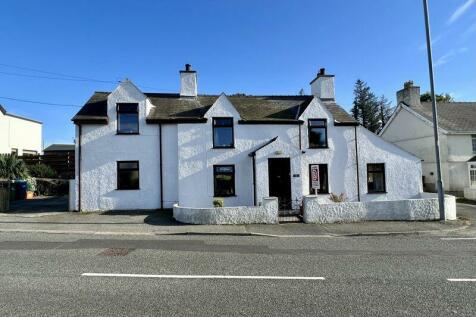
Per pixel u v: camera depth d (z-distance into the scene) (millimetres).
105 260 8016
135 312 4965
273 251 9242
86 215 16094
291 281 6496
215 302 5383
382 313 4965
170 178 18453
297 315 4883
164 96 21125
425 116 28672
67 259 8078
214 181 18375
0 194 17000
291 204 17406
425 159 28453
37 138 38219
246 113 19750
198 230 12516
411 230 12672
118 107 18312
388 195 19609
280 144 17641
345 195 19328
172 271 7133
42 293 5738
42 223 13719
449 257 8547
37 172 26781
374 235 12039
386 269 7379
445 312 5004
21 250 9023
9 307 5121
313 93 23094
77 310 5027
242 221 13930
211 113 18656
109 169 17969
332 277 6766
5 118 32812
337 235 11922
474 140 27062
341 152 19562
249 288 6070
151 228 12914
